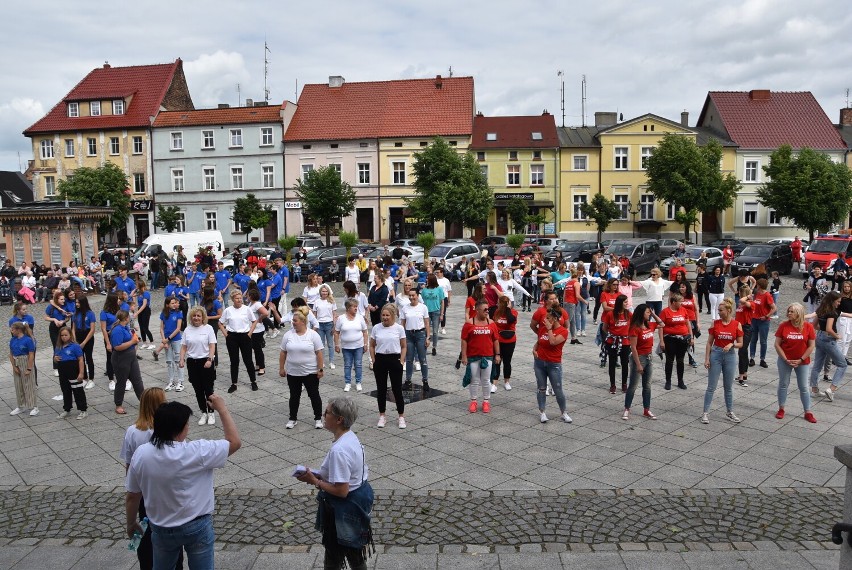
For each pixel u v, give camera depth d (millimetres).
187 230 55375
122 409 11203
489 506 7305
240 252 37000
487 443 9320
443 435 9672
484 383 10773
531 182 52812
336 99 55688
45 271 30875
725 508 7211
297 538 6629
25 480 8336
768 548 6328
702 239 55156
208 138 54531
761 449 9000
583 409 10953
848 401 11320
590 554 6234
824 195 47188
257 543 6535
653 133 52312
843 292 12969
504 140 52812
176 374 12695
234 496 7645
